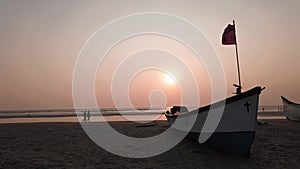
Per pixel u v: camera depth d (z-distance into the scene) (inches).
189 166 514.3
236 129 565.0
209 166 515.8
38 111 4414.4
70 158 557.0
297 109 1492.4
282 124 1176.8
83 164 515.5
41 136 799.7
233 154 587.2
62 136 804.0
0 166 486.3
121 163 528.4
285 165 520.4
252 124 544.1
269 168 503.5
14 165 494.3
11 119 2321.6
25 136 799.1
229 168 503.5
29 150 620.1
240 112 558.9
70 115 3171.8
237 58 706.2
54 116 2967.5
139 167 503.8
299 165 520.4
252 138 547.2
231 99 568.7
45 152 604.7
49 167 489.1
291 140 724.0
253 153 601.9
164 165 519.2
